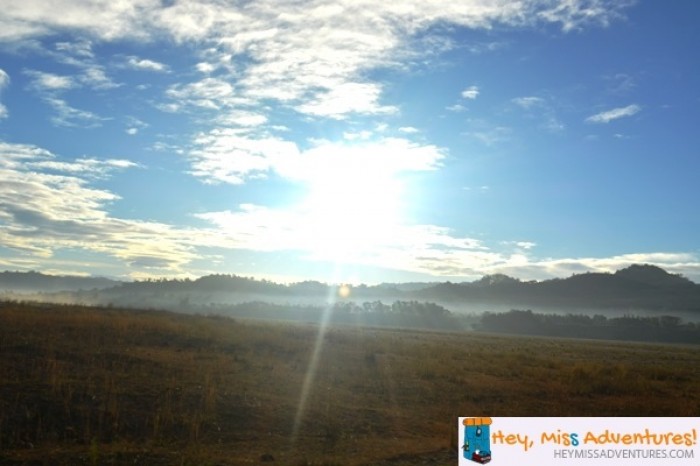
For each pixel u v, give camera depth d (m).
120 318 38.78
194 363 26.12
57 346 25.42
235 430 17.67
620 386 31.27
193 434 16.66
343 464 14.66
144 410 18.09
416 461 15.25
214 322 48.97
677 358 63.69
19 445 14.75
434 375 31.59
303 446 16.66
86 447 14.88
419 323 166.25
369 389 26.09
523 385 30.77
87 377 20.80
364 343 46.28
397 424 20.17
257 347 34.53
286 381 25.27
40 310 40.69
